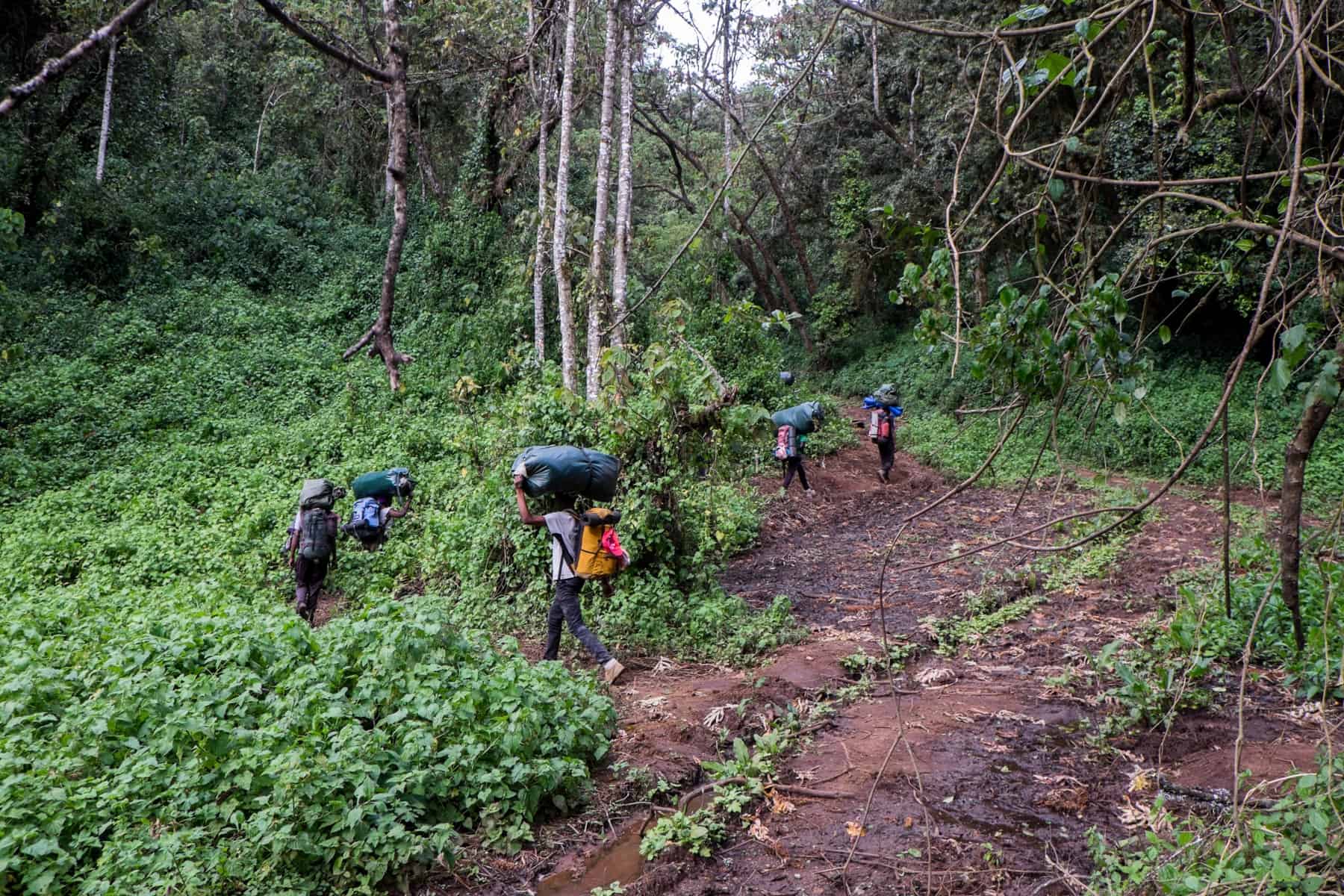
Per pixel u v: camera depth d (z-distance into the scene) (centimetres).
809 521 1282
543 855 437
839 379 3070
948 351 313
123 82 2609
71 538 1095
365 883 391
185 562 1023
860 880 400
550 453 715
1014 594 864
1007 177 1379
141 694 494
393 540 1111
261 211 2705
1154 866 356
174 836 390
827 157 2912
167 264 2334
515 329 1966
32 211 2233
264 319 2220
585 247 1742
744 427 892
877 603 873
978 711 588
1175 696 559
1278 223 306
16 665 559
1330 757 290
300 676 518
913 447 1920
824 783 495
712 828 447
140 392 1786
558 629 689
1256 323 233
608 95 1328
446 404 1797
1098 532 265
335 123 3125
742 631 773
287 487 1316
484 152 2311
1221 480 1435
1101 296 288
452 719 484
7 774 429
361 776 420
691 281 2077
